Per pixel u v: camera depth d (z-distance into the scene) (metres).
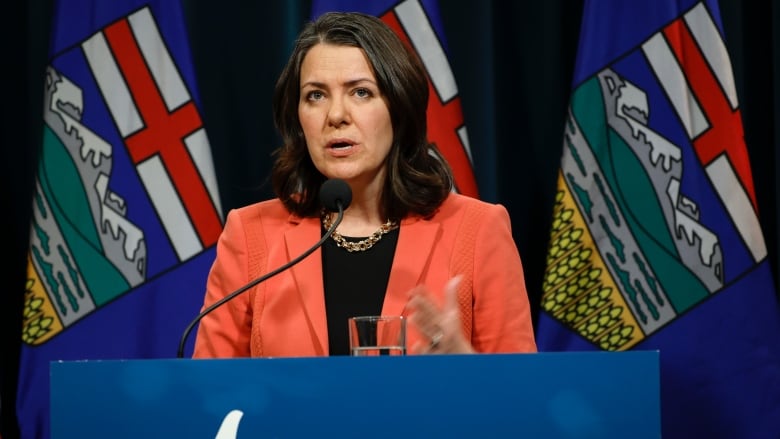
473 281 3.69
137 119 5.77
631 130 5.67
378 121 3.67
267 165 6.46
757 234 5.61
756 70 6.41
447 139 5.75
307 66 3.72
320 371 2.37
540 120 6.48
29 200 6.34
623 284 5.58
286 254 3.77
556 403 2.35
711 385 5.52
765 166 6.36
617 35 5.77
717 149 5.64
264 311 3.67
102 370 2.43
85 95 5.74
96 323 5.60
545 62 6.49
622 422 2.34
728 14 6.35
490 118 6.20
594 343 5.57
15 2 6.46
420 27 5.83
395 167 3.78
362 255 3.77
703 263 5.57
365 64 3.67
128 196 5.69
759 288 5.57
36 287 5.62
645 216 5.61
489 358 2.36
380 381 2.36
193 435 2.38
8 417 6.23
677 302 5.56
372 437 2.34
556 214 5.70
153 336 5.63
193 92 5.82
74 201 5.67
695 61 5.73
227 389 2.38
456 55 6.36
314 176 3.89
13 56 6.44
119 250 5.66
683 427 5.51
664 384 5.53
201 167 5.77
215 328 3.79
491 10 6.30
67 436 2.42
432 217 3.83
